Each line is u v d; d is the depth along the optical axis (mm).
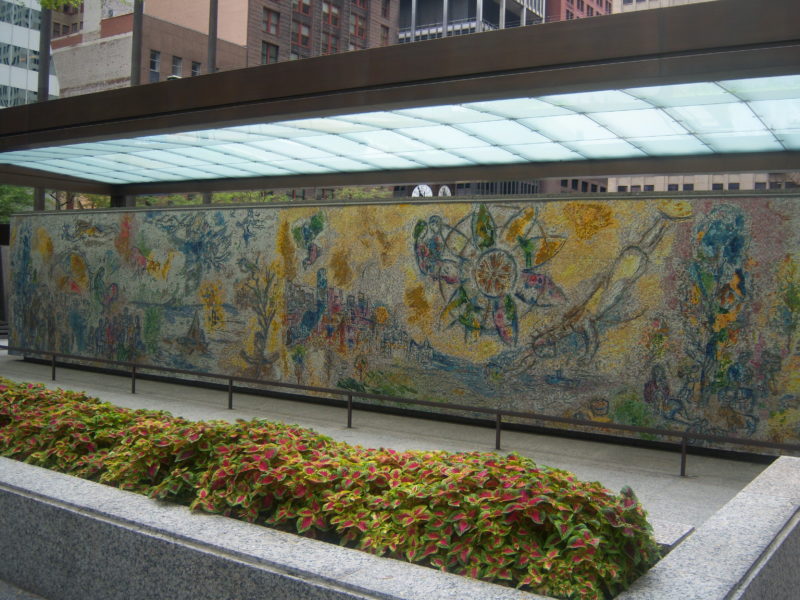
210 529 4152
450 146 12992
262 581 3684
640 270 9656
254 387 13156
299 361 12555
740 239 9070
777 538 4172
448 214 11039
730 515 4473
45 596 4695
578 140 11953
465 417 10891
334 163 15344
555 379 10203
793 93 8859
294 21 68438
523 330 10438
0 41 58656
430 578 3525
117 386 13852
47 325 16578
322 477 4492
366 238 11805
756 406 8969
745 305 9039
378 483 4520
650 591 3383
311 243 12398
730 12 7715
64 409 6402
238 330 13344
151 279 14609
